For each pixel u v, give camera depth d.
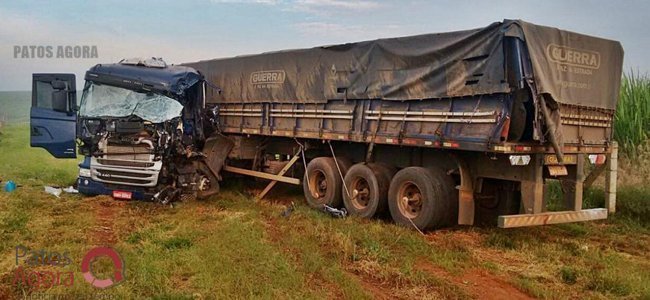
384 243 7.81
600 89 8.71
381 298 5.68
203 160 12.02
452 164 8.92
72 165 17.22
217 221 9.25
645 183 11.00
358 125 9.87
